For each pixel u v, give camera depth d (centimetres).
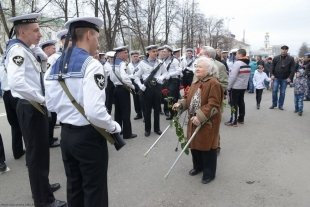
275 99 1046
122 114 675
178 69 871
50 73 274
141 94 705
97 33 272
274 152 586
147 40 2644
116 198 412
